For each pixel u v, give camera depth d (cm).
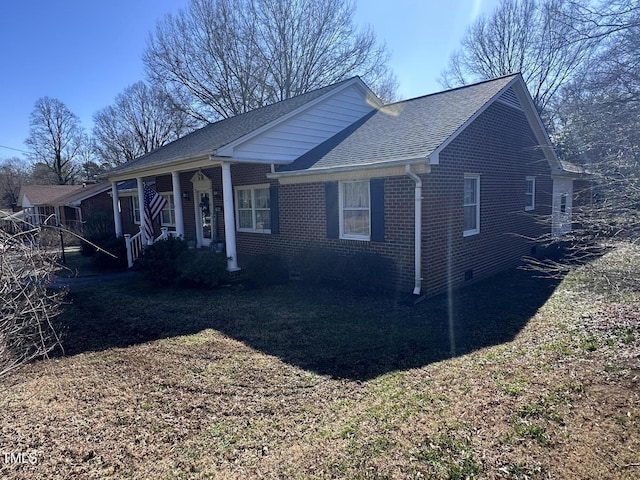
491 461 292
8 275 341
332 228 949
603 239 542
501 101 1008
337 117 1201
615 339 530
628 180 498
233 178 1234
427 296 789
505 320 649
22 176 4738
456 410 366
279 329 636
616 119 575
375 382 438
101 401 415
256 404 399
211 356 533
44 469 305
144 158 1503
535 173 1208
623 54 579
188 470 300
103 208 2547
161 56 2811
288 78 2778
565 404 368
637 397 374
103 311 784
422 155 733
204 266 943
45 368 507
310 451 315
